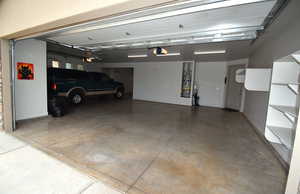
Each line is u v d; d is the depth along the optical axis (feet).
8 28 9.27
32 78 13.97
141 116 17.69
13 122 11.28
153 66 29.35
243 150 9.58
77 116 16.51
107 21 6.92
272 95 8.04
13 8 8.77
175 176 6.70
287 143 6.40
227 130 13.56
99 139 10.53
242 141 11.08
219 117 18.34
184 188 5.95
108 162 7.64
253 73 8.84
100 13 6.08
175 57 22.84
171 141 10.68
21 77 13.16
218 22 9.16
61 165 7.17
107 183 6.06
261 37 11.04
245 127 14.57
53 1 6.94
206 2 4.99
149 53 20.80
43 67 14.79
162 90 28.66
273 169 7.49
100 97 33.09
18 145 9.09
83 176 6.44
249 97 17.11
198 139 11.24
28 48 13.43
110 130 12.50
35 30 8.40
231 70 23.32
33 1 7.71
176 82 27.17
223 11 7.68
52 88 18.84
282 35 9.55
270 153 9.21
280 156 8.22
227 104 24.06
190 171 7.12
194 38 12.45
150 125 14.32
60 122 14.05
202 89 26.61
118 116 17.29
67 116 16.31
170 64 27.55
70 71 21.59
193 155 8.72
